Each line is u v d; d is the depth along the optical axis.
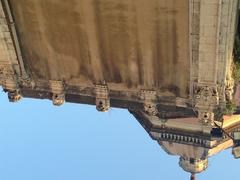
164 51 29.86
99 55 31.22
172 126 44.41
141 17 28.80
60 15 30.03
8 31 31.17
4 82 33.78
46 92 34.03
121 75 31.77
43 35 31.33
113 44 30.47
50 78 33.19
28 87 34.06
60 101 33.62
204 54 28.61
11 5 30.34
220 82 29.58
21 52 32.34
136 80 31.67
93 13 29.34
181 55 29.66
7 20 30.78
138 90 32.03
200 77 29.70
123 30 29.62
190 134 44.16
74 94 33.66
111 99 33.12
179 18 28.20
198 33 28.05
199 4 26.97
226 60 28.58
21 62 32.66
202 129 43.00
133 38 29.84
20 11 30.53
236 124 44.38
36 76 33.41
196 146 45.53
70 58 31.97
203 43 28.22
